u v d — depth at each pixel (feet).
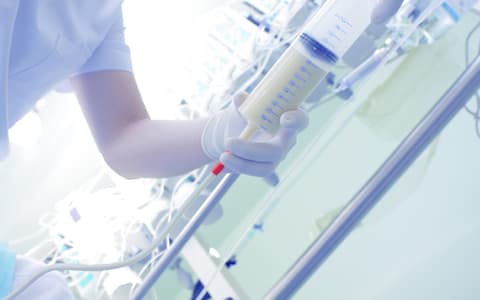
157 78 3.76
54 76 2.31
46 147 3.75
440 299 2.59
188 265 2.87
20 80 2.20
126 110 2.51
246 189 3.03
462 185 2.64
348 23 1.77
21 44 2.09
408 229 2.77
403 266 2.75
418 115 2.60
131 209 3.25
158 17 3.80
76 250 3.26
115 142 2.49
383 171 1.62
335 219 1.70
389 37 2.54
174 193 3.10
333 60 1.77
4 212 3.79
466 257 2.55
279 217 2.99
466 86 1.52
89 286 3.13
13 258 2.25
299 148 2.92
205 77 3.35
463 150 2.66
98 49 2.44
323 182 2.93
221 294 2.63
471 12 2.56
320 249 1.68
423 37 2.40
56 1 2.11
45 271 1.79
